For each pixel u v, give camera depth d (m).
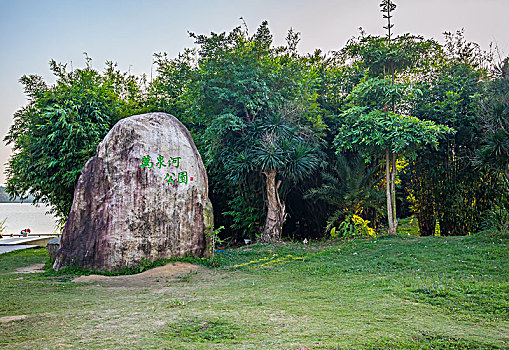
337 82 14.48
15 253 14.29
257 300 5.84
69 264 9.07
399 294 5.82
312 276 7.79
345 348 3.79
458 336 4.14
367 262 8.60
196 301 5.89
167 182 9.58
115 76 17.73
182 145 10.08
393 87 11.26
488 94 10.73
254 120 12.62
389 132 11.26
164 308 5.44
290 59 13.46
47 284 7.62
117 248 8.84
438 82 12.90
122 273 8.70
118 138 9.47
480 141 11.06
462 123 11.95
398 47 12.01
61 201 13.76
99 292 6.86
